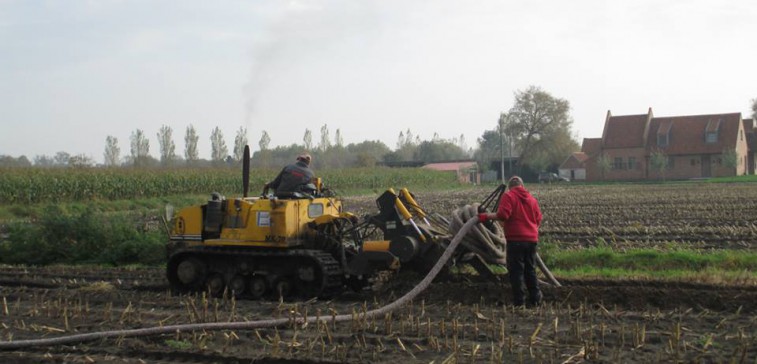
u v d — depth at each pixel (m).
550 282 11.62
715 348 7.89
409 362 7.60
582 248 16.72
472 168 83.88
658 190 49.03
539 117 86.81
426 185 66.56
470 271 12.66
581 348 7.78
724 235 20.02
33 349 8.55
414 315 9.83
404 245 11.34
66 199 35.12
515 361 7.52
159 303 11.31
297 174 12.50
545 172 86.56
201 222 12.81
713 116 77.56
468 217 11.36
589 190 53.12
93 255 17.53
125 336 8.88
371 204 35.47
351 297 11.98
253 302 11.53
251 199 12.57
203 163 65.44
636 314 9.66
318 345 8.33
